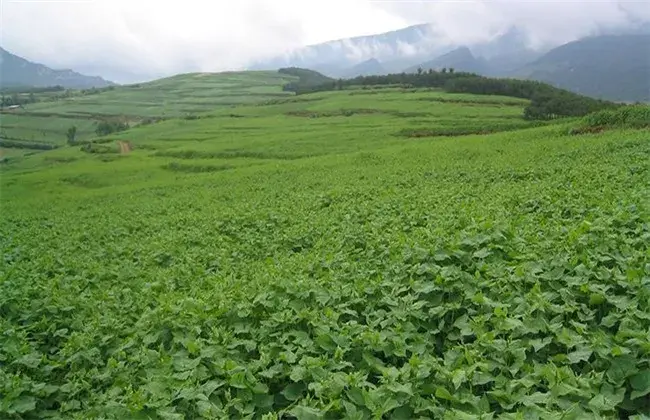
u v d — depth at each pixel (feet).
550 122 213.66
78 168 222.69
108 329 31.32
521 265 28.76
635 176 61.52
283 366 23.25
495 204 54.54
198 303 31.37
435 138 195.62
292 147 215.51
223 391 22.13
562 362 20.79
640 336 20.10
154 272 47.24
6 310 35.99
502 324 22.97
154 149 271.08
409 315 26.11
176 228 76.59
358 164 139.64
